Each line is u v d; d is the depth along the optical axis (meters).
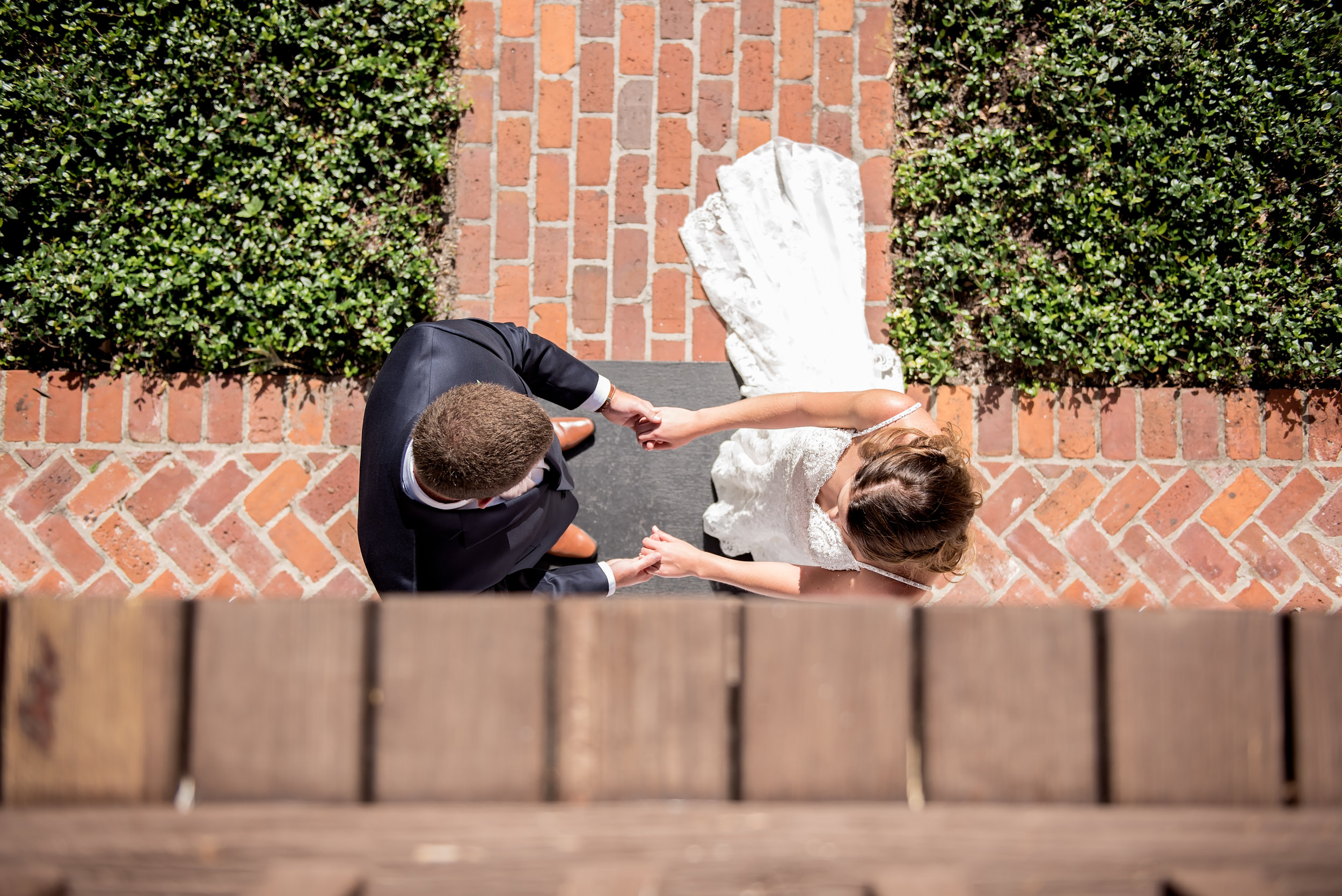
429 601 0.68
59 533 3.25
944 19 3.39
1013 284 3.36
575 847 0.63
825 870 0.63
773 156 3.40
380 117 3.31
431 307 3.34
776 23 3.45
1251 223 3.43
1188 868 0.64
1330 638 0.69
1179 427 3.38
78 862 0.62
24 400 3.28
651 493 3.28
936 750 0.68
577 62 3.43
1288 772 0.68
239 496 3.29
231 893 0.62
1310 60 3.36
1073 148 3.36
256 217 3.29
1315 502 3.37
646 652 0.68
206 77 3.28
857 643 0.69
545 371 2.59
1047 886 0.63
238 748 0.67
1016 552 3.35
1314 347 3.41
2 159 3.23
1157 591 3.33
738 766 0.68
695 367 3.36
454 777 0.67
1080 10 3.38
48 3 3.25
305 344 3.24
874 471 2.08
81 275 3.23
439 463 1.89
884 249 3.43
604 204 3.41
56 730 0.66
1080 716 0.69
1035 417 3.38
